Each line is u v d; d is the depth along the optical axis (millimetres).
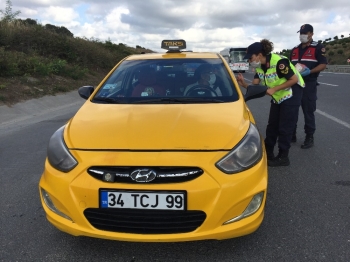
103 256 2637
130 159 2355
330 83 16297
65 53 18172
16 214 3354
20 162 5004
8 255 2656
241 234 2398
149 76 3854
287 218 3174
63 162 2484
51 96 11508
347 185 3924
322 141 5754
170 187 2295
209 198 2303
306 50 5215
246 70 37438
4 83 10883
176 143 2465
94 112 3086
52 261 2580
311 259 2537
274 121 4574
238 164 2416
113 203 2340
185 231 2348
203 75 3826
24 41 16125
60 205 2441
